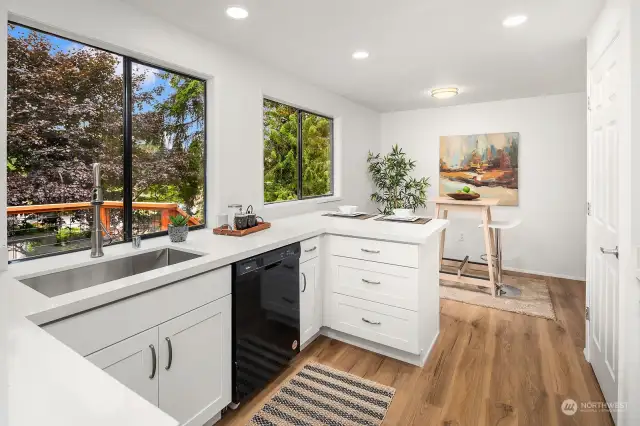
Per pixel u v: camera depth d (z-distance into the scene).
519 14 2.19
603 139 1.99
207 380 1.71
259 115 3.07
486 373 2.27
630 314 1.55
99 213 1.79
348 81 3.70
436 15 2.21
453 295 3.77
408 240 2.29
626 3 1.56
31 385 0.64
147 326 1.42
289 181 3.70
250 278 1.95
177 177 2.52
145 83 2.29
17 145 1.73
